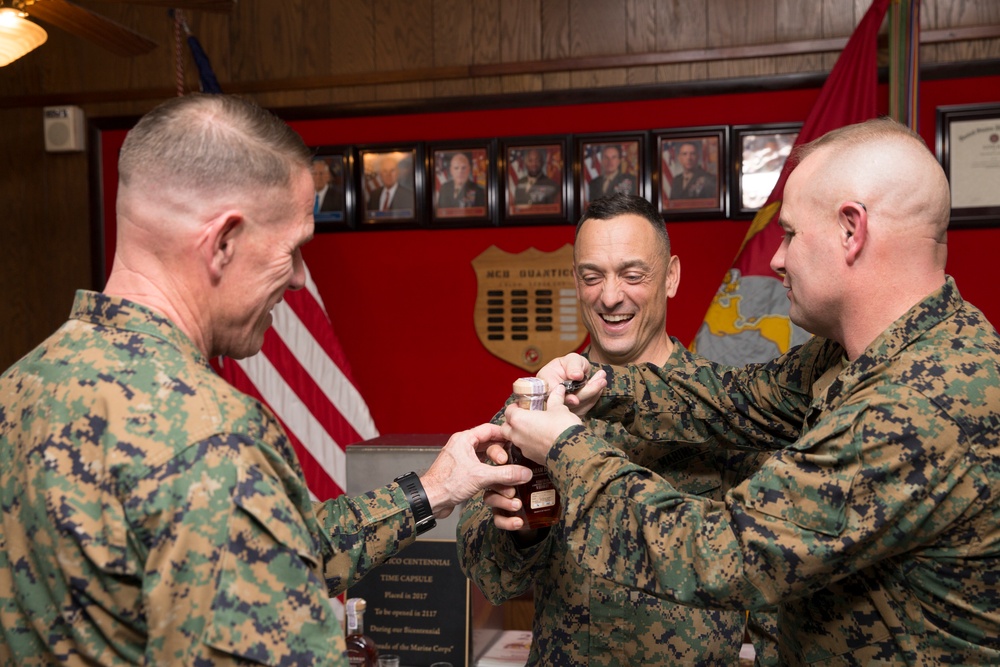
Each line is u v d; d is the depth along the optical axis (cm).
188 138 90
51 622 84
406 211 361
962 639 95
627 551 101
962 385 92
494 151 351
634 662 137
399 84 361
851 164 101
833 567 91
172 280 92
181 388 84
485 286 357
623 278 158
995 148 311
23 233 389
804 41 325
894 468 89
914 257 100
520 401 116
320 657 82
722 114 334
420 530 124
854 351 105
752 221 321
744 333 284
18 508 85
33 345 390
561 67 344
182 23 308
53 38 383
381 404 367
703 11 334
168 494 79
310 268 370
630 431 138
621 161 341
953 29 314
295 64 367
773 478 95
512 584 134
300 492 92
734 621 144
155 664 78
